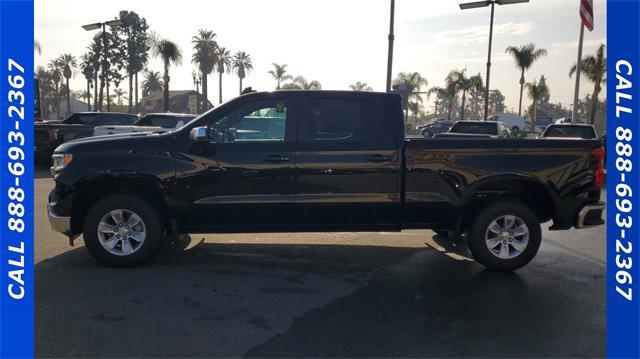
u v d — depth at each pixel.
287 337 4.07
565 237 7.82
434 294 5.11
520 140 5.86
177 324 4.28
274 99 5.87
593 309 4.72
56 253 6.36
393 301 4.89
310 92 5.87
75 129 15.65
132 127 14.83
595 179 5.86
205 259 6.25
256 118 5.86
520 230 5.90
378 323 4.37
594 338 4.11
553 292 5.19
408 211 5.88
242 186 5.78
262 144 5.80
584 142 5.88
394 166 5.80
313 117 5.85
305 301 4.86
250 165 5.75
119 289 5.10
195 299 4.86
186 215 5.81
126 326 4.22
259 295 5.01
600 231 8.24
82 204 5.95
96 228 5.73
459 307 4.76
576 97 26.03
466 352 3.85
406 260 6.36
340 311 4.62
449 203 5.85
